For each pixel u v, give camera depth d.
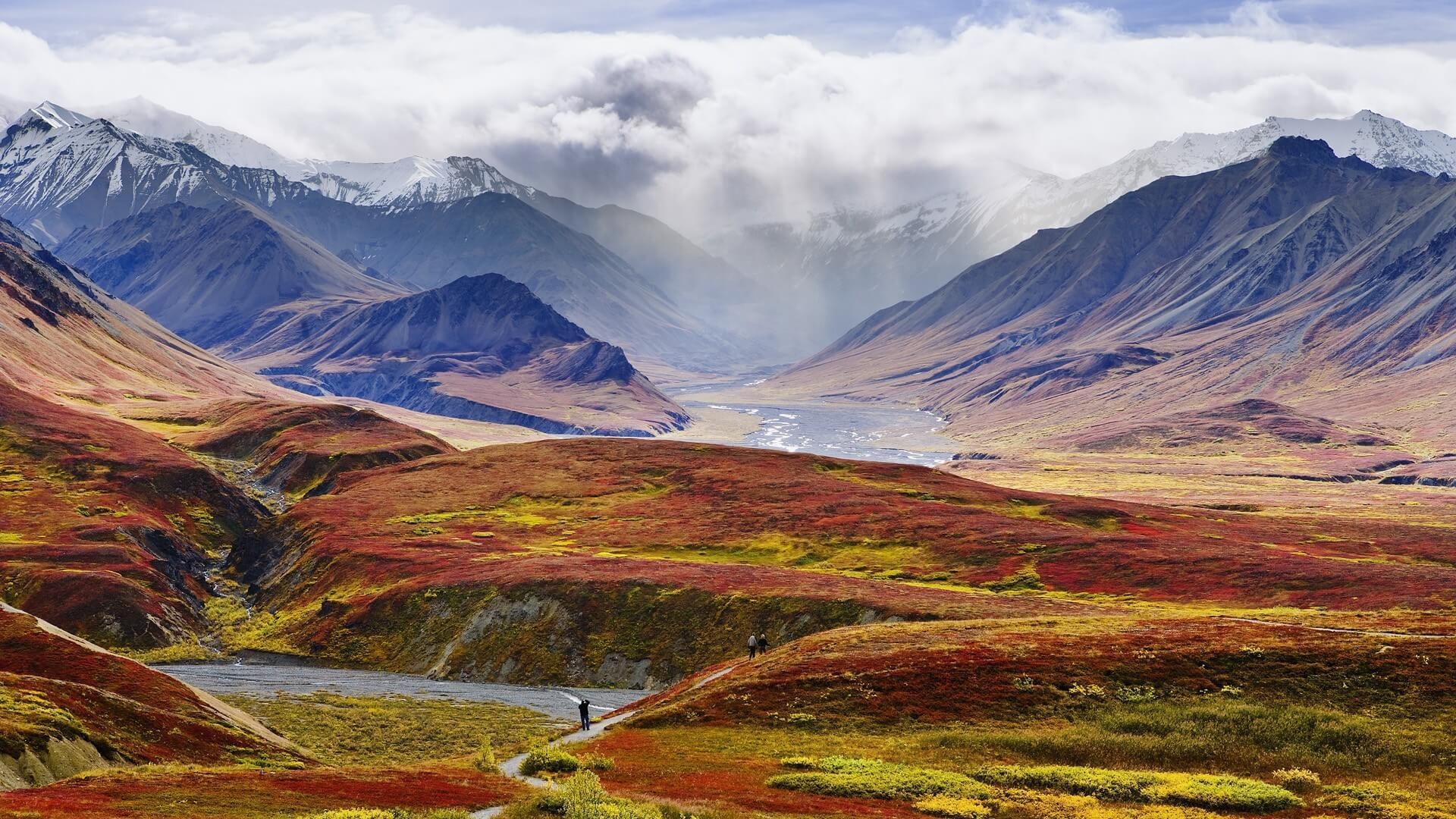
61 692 71.12
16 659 90.25
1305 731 60.31
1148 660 72.81
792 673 77.62
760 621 141.00
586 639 145.25
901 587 155.00
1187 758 58.66
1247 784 53.47
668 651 140.50
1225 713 63.44
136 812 42.09
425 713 109.06
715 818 45.78
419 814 43.38
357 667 149.00
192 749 72.12
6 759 55.47
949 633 89.31
